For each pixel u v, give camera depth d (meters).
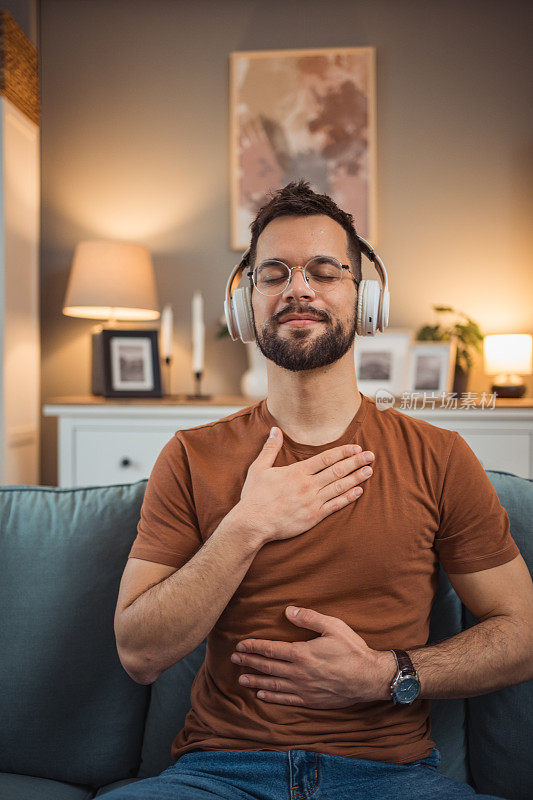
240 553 1.00
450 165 3.23
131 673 1.05
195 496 1.09
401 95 3.24
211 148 3.32
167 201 3.34
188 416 2.73
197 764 0.98
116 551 1.26
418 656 0.99
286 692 0.99
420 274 3.26
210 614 0.99
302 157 3.27
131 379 3.02
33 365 3.26
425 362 3.00
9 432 2.97
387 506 1.04
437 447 1.09
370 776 0.94
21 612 1.21
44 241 3.36
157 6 3.29
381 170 3.27
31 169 3.20
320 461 1.06
